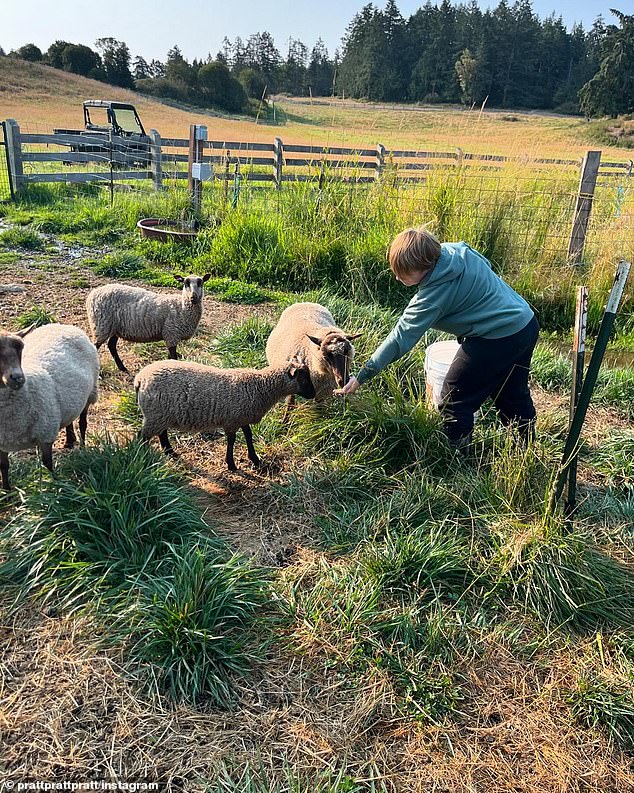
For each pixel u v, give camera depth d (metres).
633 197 11.23
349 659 3.02
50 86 54.31
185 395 4.28
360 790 2.51
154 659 2.89
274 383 4.43
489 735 2.79
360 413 4.79
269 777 2.49
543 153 10.75
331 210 9.55
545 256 8.88
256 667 2.98
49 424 3.88
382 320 6.96
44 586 3.21
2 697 2.70
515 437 4.53
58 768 2.46
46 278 8.60
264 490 4.40
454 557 3.67
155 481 3.77
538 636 3.35
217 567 3.29
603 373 6.53
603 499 4.45
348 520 4.04
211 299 8.56
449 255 3.99
